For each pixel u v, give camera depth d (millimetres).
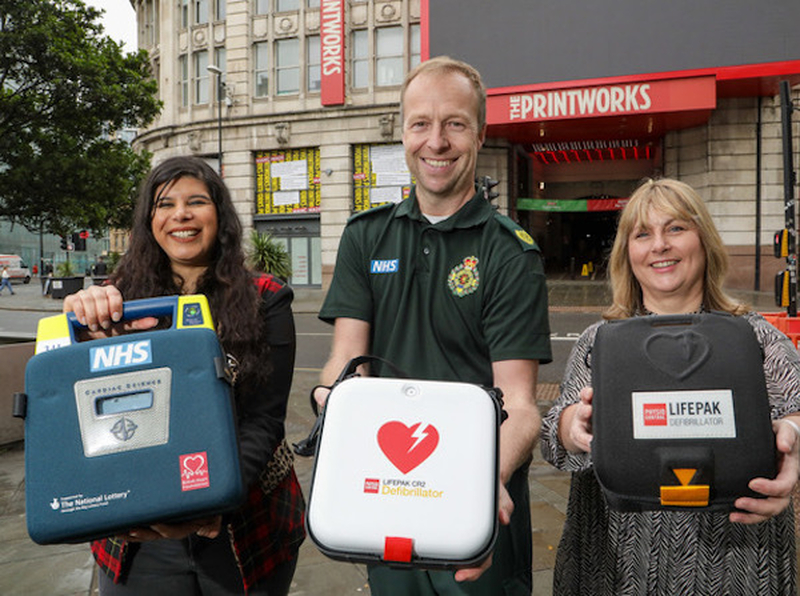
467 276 1770
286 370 1752
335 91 24266
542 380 8297
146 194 1772
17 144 9367
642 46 19312
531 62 20188
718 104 21453
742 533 1487
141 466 1242
